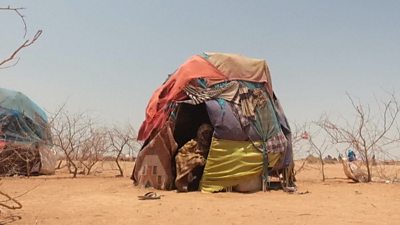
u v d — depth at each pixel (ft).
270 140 51.29
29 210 35.29
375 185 58.85
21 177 70.74
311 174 84.33
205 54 55.52
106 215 33.24
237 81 52.47
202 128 51.24
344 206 38.06
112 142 83.25
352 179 66.33
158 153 52.26
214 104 49.80
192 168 49.34
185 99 52.49
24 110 76.79
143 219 31.60
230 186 48.83
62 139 87.25
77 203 39.93
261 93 52.85
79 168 92.07
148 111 57.98
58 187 54.65
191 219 31.58
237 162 48.93
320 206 38.04
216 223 30.07
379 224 29.55
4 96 75.25
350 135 67.87
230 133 48.98
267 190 50.83
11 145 68.59
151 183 52.60
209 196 45.16
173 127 52.13
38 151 77.00
